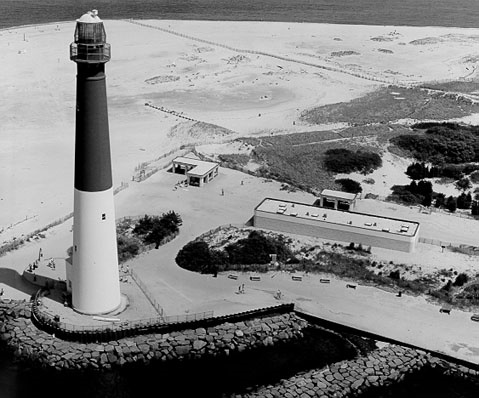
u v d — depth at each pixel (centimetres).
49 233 10394
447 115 17250
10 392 7000
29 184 12338
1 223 10769
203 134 15512
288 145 14500
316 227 10369
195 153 14012
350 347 7906
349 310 8569
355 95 19588
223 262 9531
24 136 14950
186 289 8869
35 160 13538
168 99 18612
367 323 8281
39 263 9269
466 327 8300
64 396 7000
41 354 7400
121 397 7044
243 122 16800
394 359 7612
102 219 7456
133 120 16575
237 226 10788
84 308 7862
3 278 8900
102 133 7106
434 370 7550
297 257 9812
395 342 7950
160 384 7250
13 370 7300
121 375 7350
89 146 7106
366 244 10212
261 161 13688
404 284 9194
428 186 12425
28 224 10744
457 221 11462
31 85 18938
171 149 14475
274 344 7950
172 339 7725
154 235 10150
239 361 7644
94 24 6700
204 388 7194
